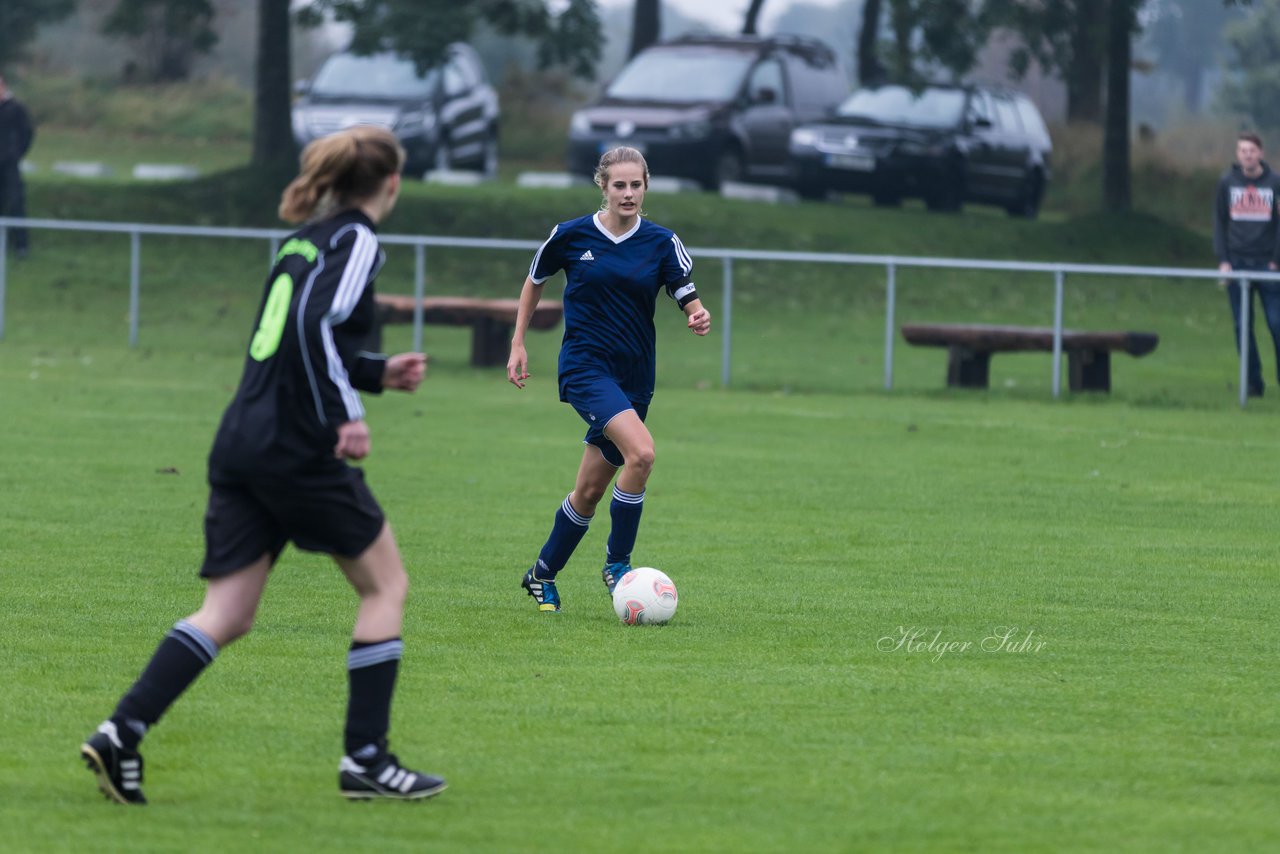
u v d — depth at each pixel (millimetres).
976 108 112375
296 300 17406
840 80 122750
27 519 36531
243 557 17906
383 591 18219
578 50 109812
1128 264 102438
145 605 28219
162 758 19531
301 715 21469
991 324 85125
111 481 41875
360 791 17984
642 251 28312
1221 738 20703
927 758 19719
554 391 64688
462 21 98312
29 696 22312
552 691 22781
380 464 45844
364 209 18141
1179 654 25406
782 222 100062
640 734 20672
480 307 71125
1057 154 145375
